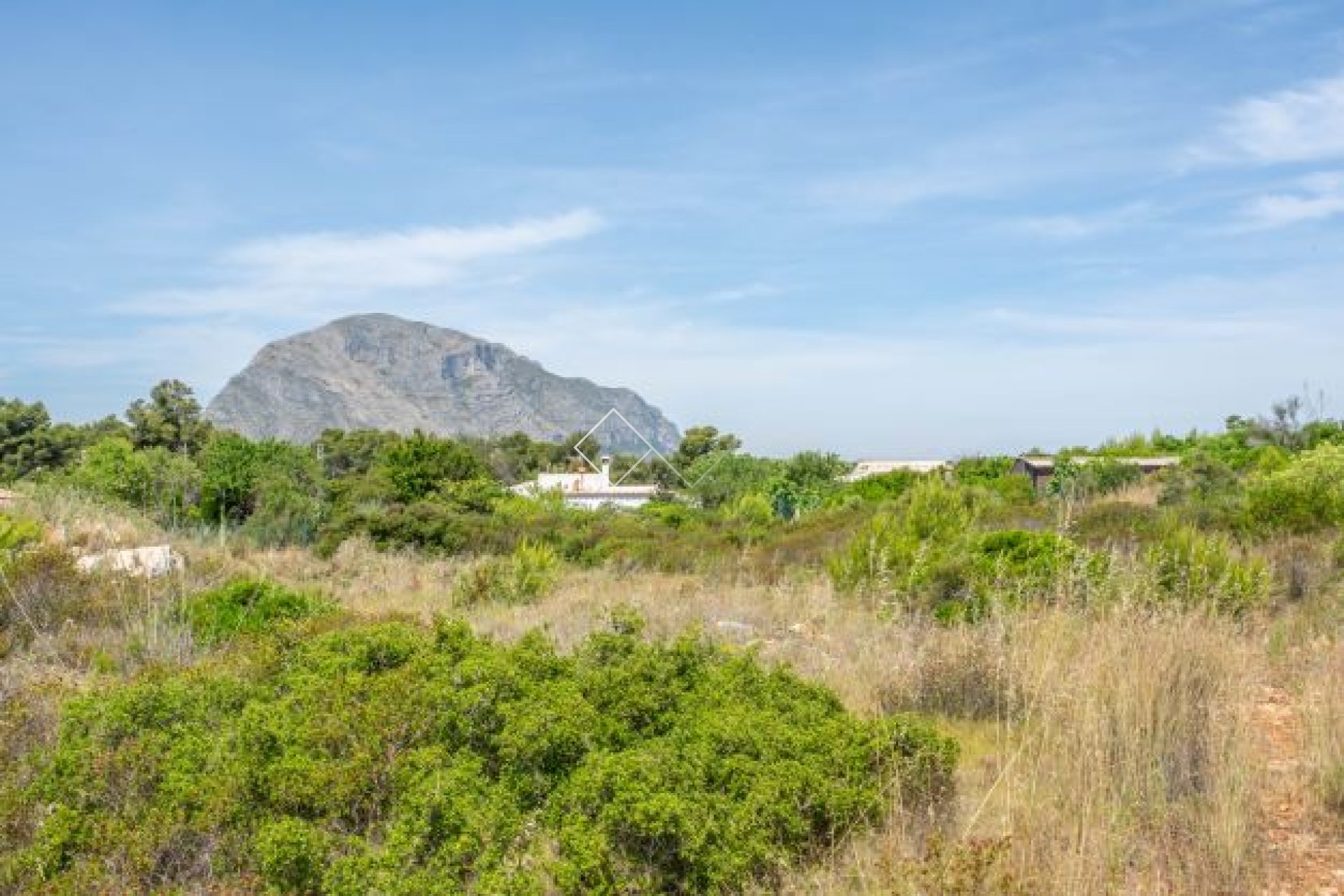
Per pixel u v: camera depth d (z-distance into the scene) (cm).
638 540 2089
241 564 1464
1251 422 3744
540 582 1326
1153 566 941
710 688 552
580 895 398
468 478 3416
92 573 1068
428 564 1803
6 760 503
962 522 1293
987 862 380
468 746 471
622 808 411
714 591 1309
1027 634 706
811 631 983
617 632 635
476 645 564
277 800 433
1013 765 521
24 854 408
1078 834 418
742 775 456
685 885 408
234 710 523
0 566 999
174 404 5741
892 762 482
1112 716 529
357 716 470
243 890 391
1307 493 1586
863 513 2197
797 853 441
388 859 384
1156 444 3944
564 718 471
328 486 3008
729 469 5153
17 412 6134
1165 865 423
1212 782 487
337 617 854
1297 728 611
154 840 412
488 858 387
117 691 515
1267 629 930
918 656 751
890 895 386
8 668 752
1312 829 469
